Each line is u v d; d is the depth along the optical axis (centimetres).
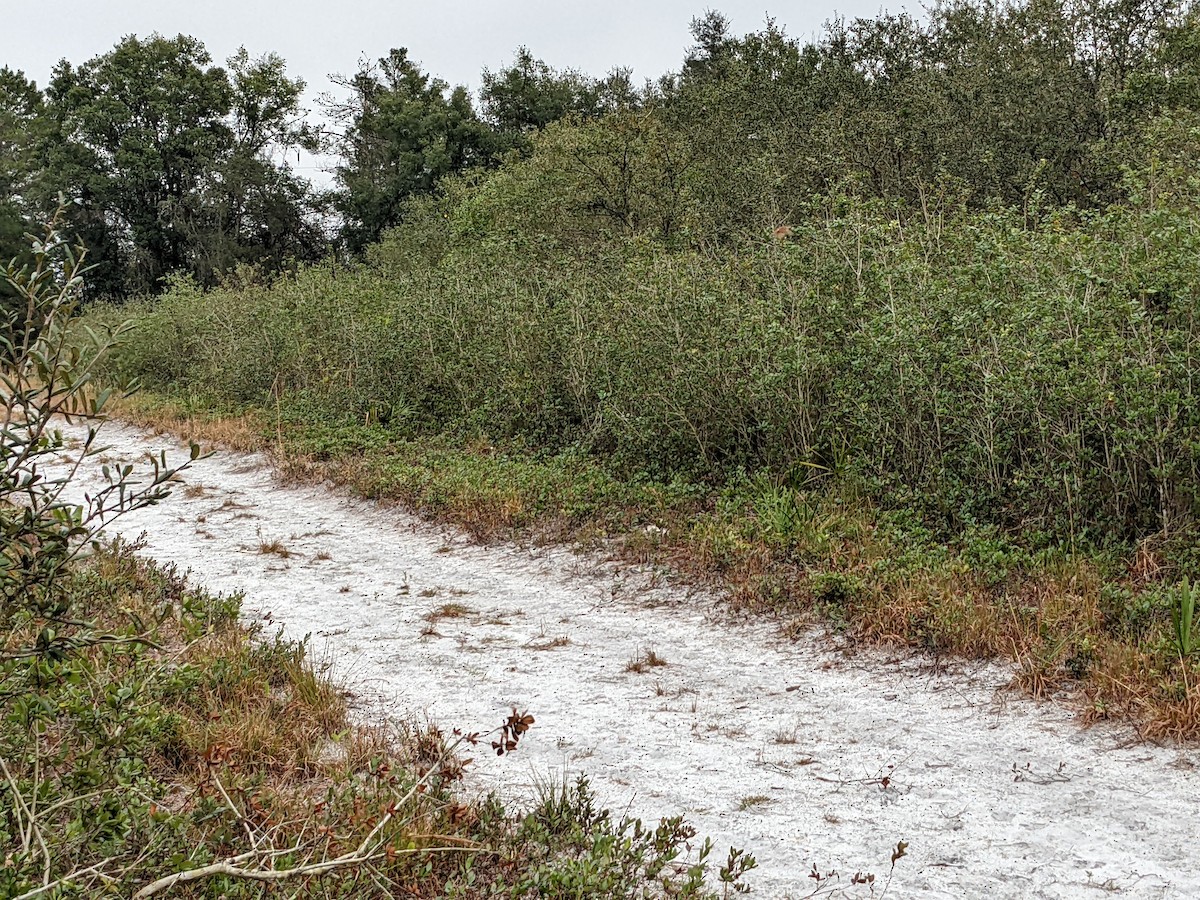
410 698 572
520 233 1536
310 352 1645
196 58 4406
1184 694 487
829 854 394
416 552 901
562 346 1208
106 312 2558
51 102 4338
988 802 432
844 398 872
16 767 389
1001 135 1789
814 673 594
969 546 716
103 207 4222
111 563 761
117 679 458
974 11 2067
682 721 533
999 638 581
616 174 1992
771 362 931
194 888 333
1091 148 1611
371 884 339
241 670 560
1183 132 1257
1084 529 695
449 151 4291
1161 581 631
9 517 282
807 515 809
